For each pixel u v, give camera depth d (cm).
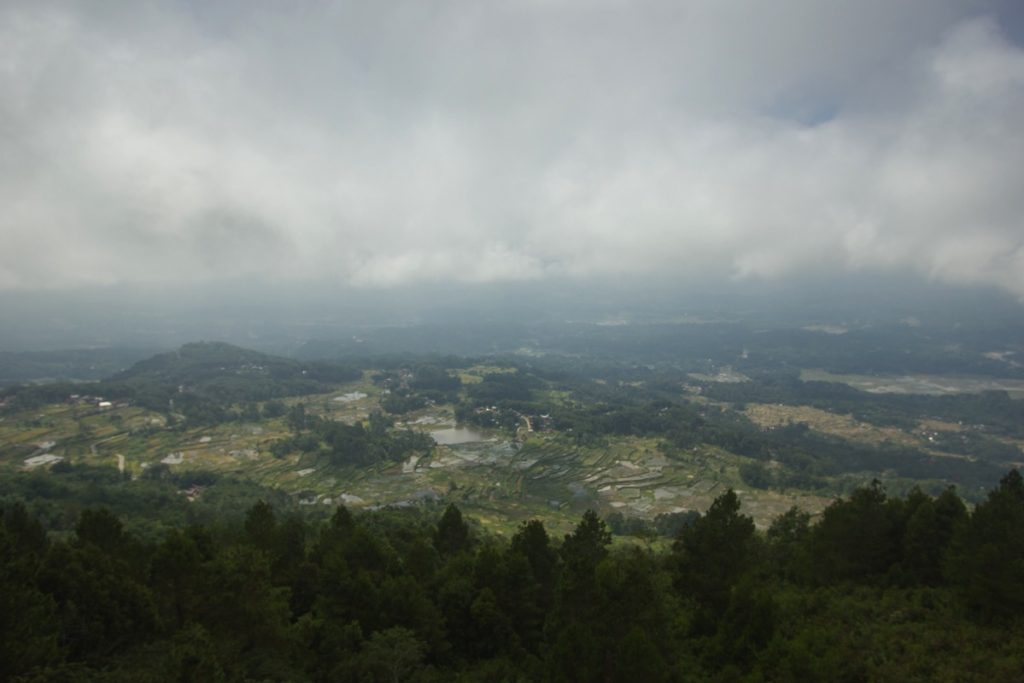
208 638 2800
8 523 4600
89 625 3116
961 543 3841
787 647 2975
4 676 2419
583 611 3256
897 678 3005
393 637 3334
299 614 4350
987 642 3334
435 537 6184
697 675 3259
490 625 4006
